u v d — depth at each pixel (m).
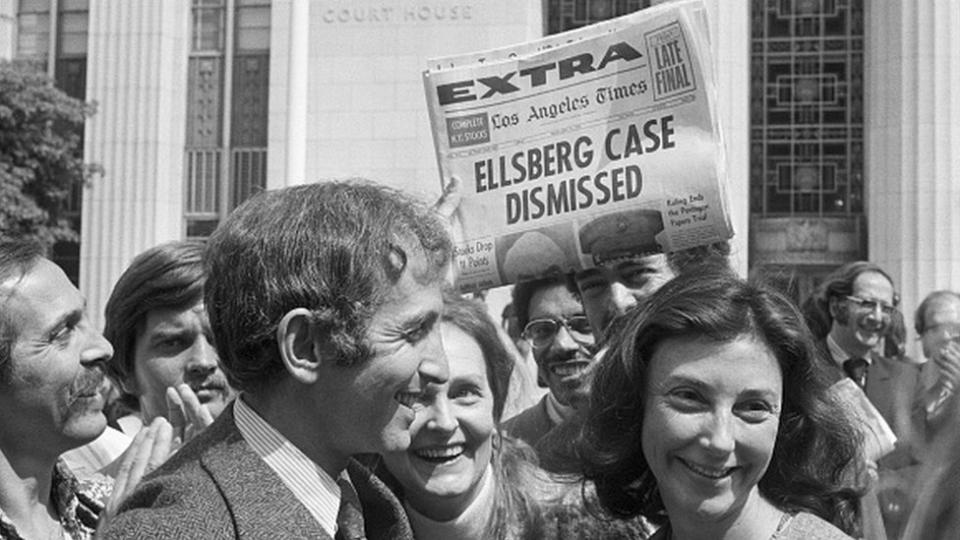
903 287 19.44
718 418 3.22
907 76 19.59
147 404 4.96
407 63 20.72
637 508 3.63
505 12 20.56
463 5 20.62
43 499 3.70
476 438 3.89
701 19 4.55
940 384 5.72
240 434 2.79
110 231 21.17
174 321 4.84
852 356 8.37
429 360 2.83
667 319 3.26
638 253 4.64
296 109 17.78
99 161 21.23
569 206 4.68
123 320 4.91
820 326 8.45
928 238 19.39
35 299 3.51
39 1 22.41
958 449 5.01
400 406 2.81
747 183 20.30
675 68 4.55
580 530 3.97
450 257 2.91
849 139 20.73
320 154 20.75
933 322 8.62
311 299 2.66
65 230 20.47
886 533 5.18
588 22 21.06
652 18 4.58
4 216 19.27
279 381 2.77
